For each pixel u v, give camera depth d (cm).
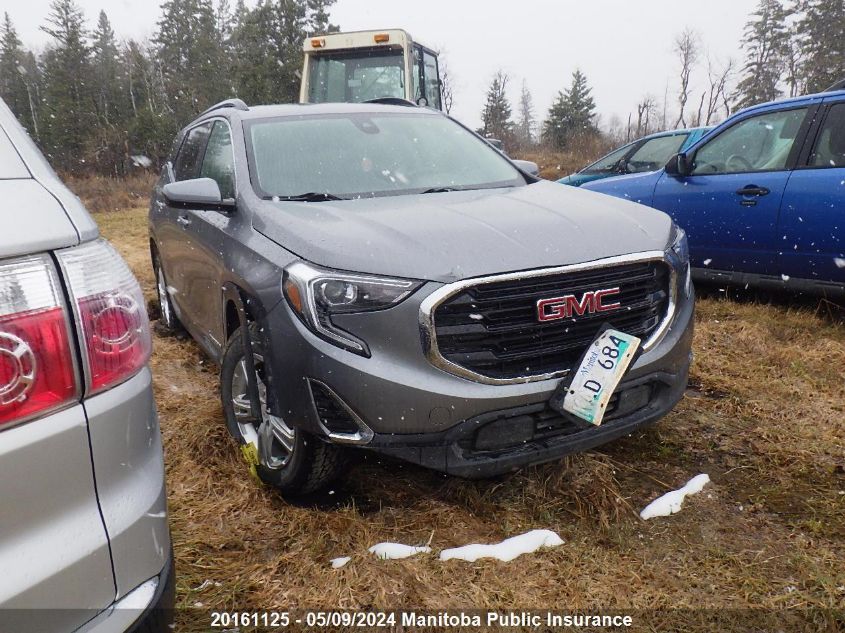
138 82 4866
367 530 237
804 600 204
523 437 235
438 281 220
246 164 319
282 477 255
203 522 247
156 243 466
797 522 245
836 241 427
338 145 341
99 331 122
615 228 261
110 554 121
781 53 4734
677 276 264
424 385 218
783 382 371
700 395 360
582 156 2669
